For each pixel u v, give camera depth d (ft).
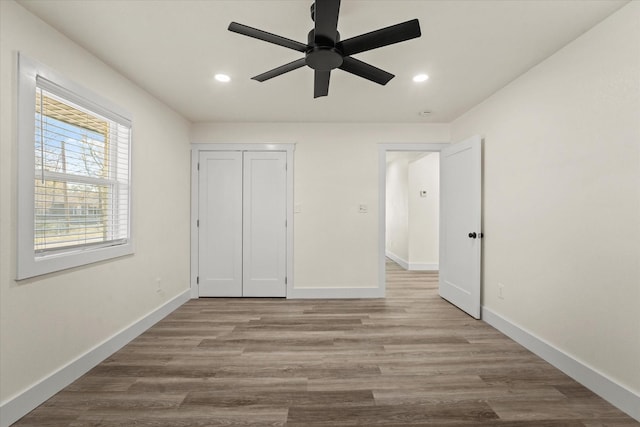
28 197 5.48
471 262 10.46
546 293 7.40
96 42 6.66
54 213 6.37
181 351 7.88
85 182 7.11
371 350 7.96
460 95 9.70
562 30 6.24
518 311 8.45
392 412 5.51
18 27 5.33
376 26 6.16
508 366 7.13
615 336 5.68
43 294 5.83
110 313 7.72
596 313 6.07
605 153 5.88
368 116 11.87
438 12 5.69
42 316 5.80
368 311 11.10
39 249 5.92
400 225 21.38
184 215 12.16
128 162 8.50
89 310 7.00
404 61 7.55
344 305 11.82
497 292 9.42
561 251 6.94
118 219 8.25
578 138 6.48
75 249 6.81
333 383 6.42
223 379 6.57
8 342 5.17
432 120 12.35
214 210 12.78
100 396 5.94
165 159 10.57
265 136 12.70
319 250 12.79
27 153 5.46
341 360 7.42
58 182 6.46
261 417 5.37
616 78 5.65
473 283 10.34
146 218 9.37
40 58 5.79
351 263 12.82
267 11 5.70
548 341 7.35
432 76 8.37
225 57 7.39
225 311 11.07
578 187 6.49
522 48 6.94
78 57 6.73
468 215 10.63
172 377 6.64
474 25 6.07
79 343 6.70
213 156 12.73
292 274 12.77
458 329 9.39
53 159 6.29
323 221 12.79
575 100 6.56
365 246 12.83
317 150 12.73
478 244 10.11
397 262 22.12
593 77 6.13
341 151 12.75
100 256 7.27
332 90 9.32
